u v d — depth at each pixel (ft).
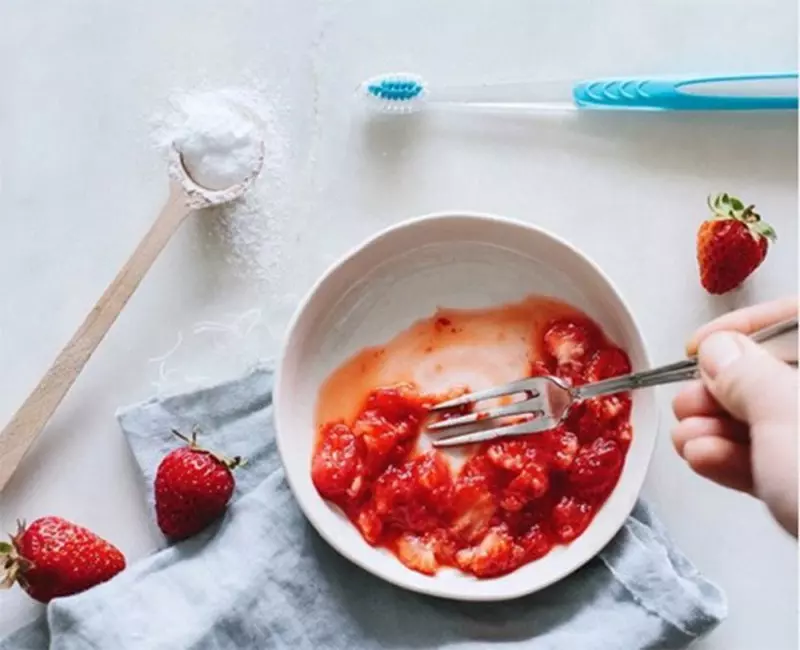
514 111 2.36
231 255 2.34
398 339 2.32
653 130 2.37
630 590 2.22
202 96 2.35
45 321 2.34
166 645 2.18
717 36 2.38
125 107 2.36
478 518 2.24
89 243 2.35
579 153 2.37
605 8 2.38
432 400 2.28
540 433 2.23
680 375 2.01
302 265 2.34
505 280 2.32
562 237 2.36
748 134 2.37
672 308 2.35
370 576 2.25
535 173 2.36
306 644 2.23
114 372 2.32
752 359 1.87
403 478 2.24
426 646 2.23
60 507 2.31
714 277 2.31
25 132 2.35
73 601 2.18
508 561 2.21
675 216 2.36
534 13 2.38
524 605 2.25
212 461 2.21
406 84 2.33
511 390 2.23
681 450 2.07
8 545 2.19
